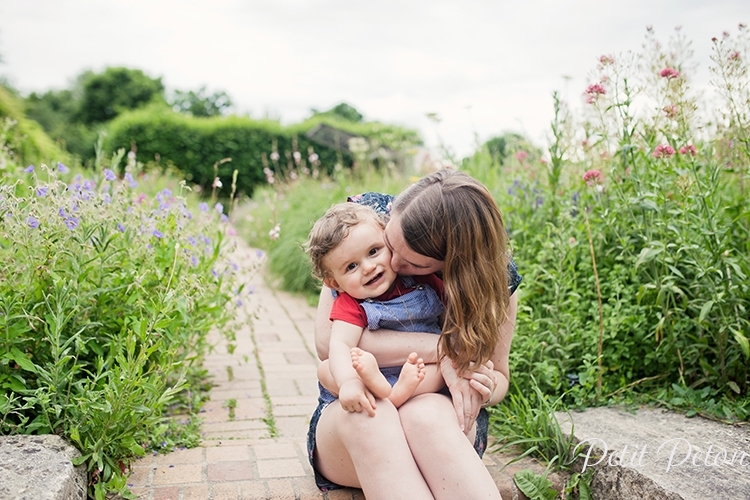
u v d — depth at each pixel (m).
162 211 2.70
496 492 1.57
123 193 2.81
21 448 1.74
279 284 5.92
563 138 3.27
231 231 3.13
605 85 2.78
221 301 3.03
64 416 1.94
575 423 2.24
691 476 1.75
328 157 14.91
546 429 2.15
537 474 2.04
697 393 2.44
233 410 2.70
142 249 2.54
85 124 30.38
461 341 1.70
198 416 2.60
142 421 2.01
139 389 1.95
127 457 2.07
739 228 2.68
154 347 2.01
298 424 2.55
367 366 1.61
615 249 2.94
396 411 1.67
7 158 3.87
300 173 9.43
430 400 1.69
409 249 1.69
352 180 7.92
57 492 1.51
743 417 2.25
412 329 1.82
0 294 2.02
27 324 2.09
